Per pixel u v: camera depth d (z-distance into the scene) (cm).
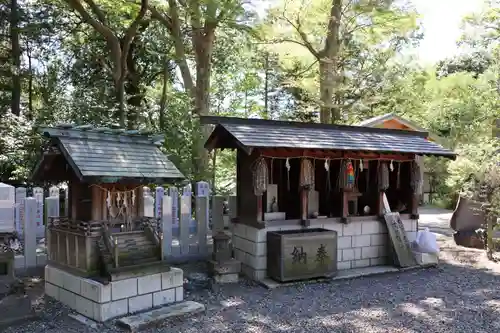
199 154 1377
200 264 845
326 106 1700
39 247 844
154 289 580
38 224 939
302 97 2134
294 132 792
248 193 772
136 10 1574
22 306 529
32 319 534
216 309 601
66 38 1925
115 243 541
